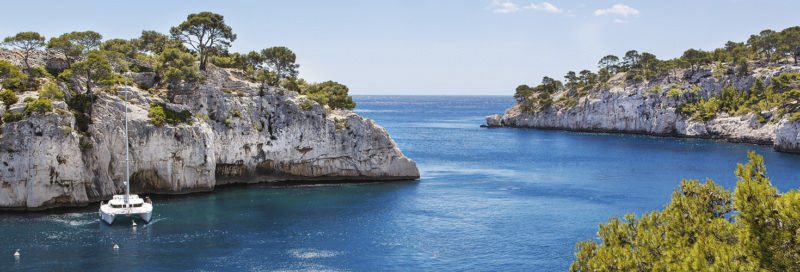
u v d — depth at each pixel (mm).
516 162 140000
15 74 81312
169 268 53500
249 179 101312
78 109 81875
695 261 22500
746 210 22344
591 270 26688
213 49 121938
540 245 62938
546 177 114750
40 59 93062
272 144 102438
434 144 187250
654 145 185750
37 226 66938
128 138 84375
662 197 91812
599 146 183000
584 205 84875
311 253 59219
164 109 90500
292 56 123812
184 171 89375
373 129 108188
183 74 96312
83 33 102812
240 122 99000
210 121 96562
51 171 74500
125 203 71062
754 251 21500
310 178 106125
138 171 85875
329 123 106000
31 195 73625
